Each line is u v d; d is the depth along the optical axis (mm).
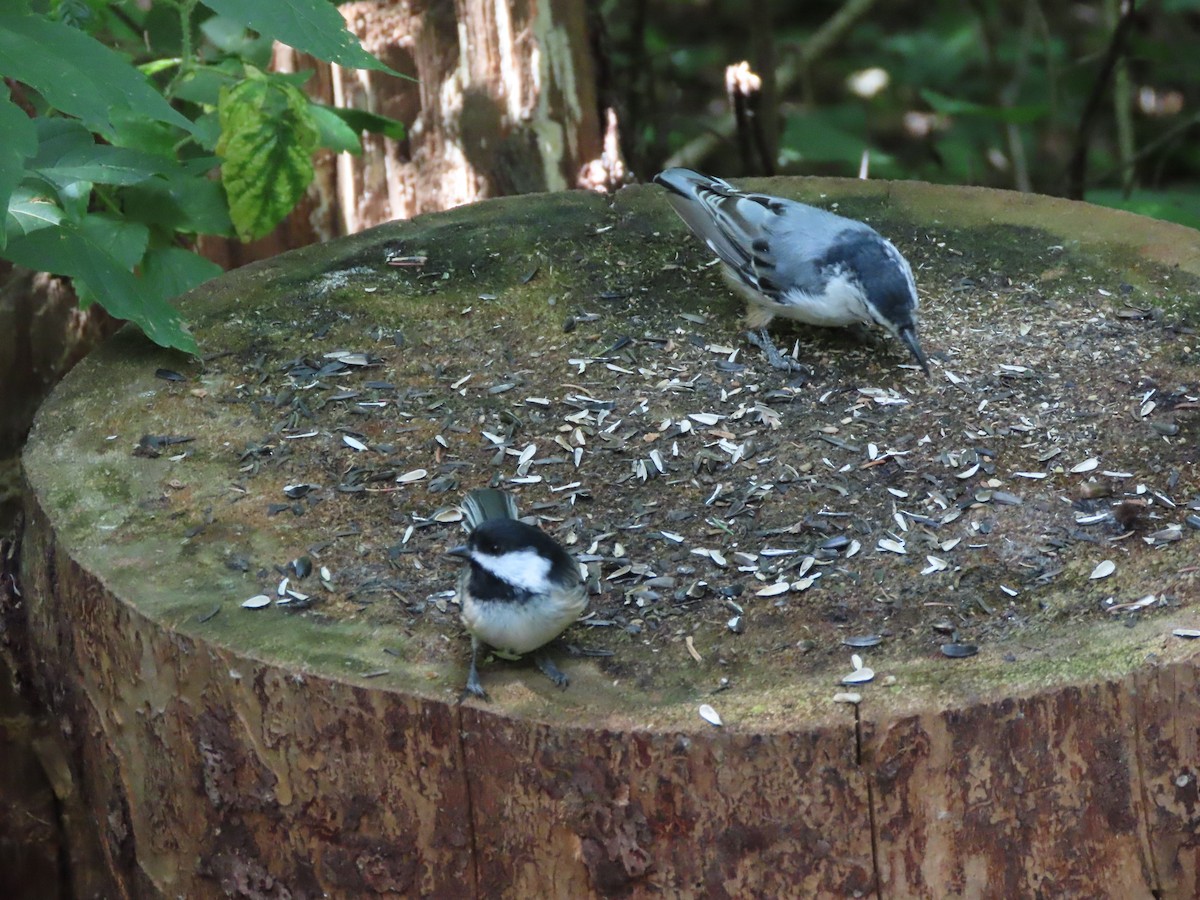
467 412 6379
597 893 4602
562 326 7109
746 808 4418
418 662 4742
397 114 10344
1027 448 5965
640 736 4363
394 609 5066
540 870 4637
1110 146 15477
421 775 4641
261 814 4934
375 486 5852
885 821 4438
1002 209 8109
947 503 5629
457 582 5191
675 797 4426
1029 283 7336
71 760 5922
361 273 7637
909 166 15125
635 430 6211
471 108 10156
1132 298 7133
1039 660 4586
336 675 4633
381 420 6328
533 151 10219
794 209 6934
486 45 10023
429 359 6824
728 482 5832
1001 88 13703
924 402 6352
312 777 4785
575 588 4617
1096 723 4457
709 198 7148
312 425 6289
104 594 5148
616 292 7430
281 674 4684
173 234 8859
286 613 5027
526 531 4586
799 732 4328
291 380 6645
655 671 4703
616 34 15609
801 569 5270
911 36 16609
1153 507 5523
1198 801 4582
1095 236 7746
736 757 4355
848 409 6324
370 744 4656
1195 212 10672
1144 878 4641
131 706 5195
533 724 4430
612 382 6609
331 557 5387
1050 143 15227
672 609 5066
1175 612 4820
